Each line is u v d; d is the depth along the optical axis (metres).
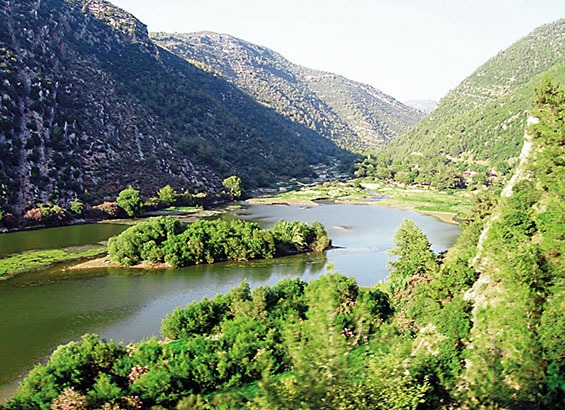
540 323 20.70
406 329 31.06
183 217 105.38
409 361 19.94
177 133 157.12
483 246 32.16
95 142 116.69
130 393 25.61
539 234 28.78
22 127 99.06
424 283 34.50
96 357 27.42
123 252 64.25
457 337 24.02
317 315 13.85
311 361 13.20
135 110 144.75
